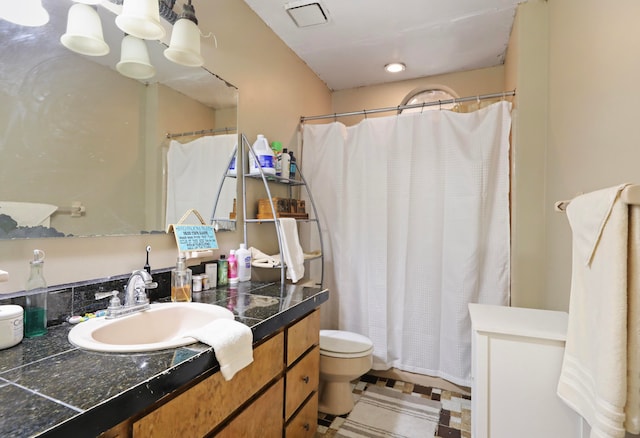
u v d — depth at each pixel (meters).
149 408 0.78
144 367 0.79
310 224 2.57
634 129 0.99
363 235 2.41
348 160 2.48
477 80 2.88
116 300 1.14
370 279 2.37
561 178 1.69
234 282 1.78
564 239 1.61
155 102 1.43
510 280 2.07
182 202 1.57
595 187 1.27
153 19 1.11
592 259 0.96
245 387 1.10
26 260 1.02
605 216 0.88
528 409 1.27
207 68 1.73
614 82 1.12
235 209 1.92
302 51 2.60
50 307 1.06
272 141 2.28
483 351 1.32
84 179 1.17
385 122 2.36
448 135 2.19
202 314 1.26
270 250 2.26
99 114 1.22
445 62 2.78
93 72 1.20
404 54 2.65
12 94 0.98
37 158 1.04
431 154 2.23
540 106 2.00
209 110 1.74
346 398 1.97
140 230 1.37
